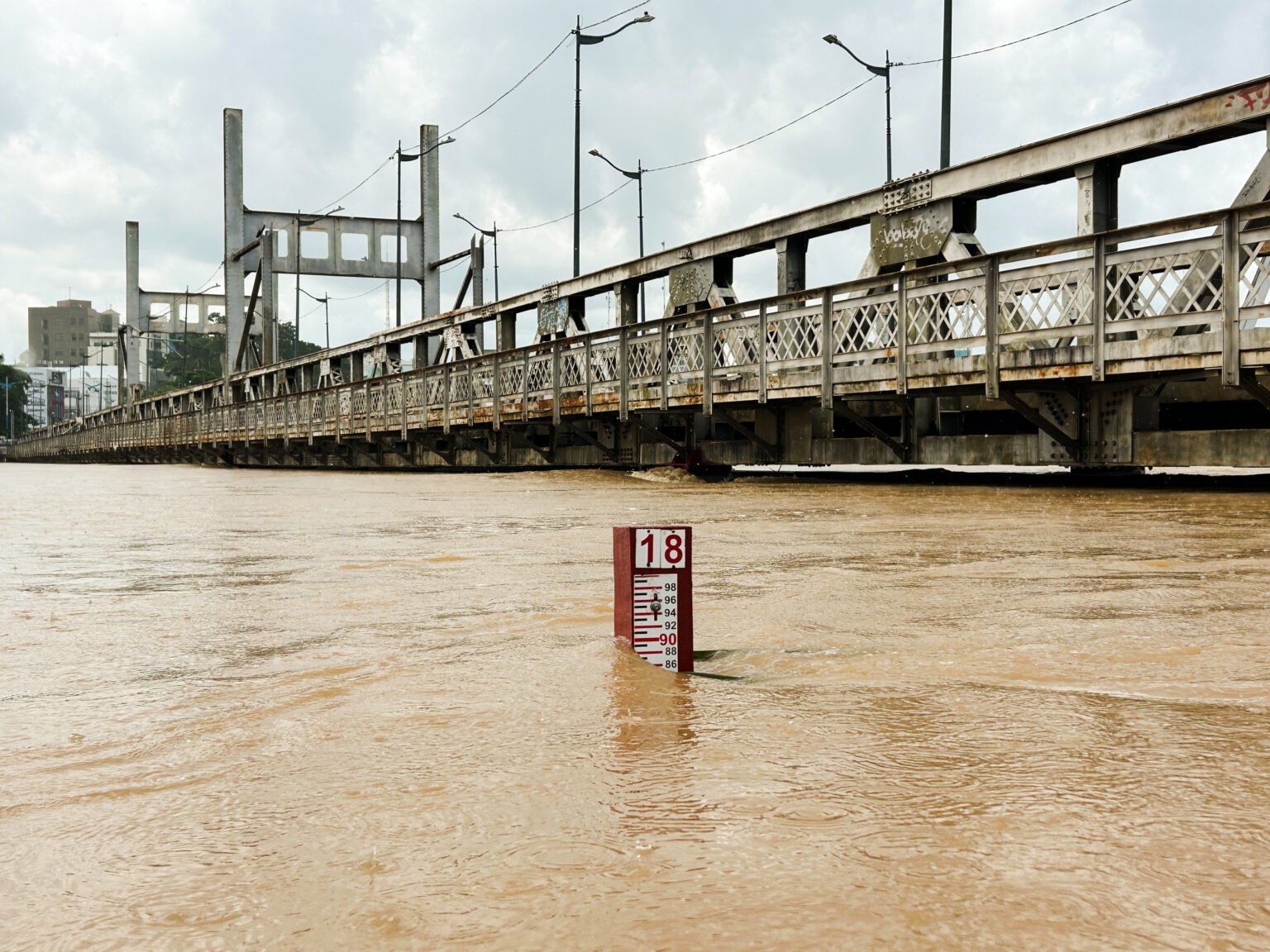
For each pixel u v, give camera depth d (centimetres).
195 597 527
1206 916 143
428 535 891
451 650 374
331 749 245
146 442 7444
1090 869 159
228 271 6500
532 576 595
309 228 6581
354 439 4112
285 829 190
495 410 2756
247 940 146
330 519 1105
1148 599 455
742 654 359
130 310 9688
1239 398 1395
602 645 368
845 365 1614
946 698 279
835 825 181
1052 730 242
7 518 1159
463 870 167
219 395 6856
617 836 179
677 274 2497
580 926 145
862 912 146
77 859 179
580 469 2625
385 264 6612
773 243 2192
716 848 172
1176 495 1184
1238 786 198
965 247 1720
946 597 476
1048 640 366
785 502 1258
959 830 176
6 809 208
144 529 991
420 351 4394
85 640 410
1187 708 262
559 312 3089
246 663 362
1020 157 1602
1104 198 1511
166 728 273
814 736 241
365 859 174
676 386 2011
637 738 244
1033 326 1325
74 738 266
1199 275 1144
